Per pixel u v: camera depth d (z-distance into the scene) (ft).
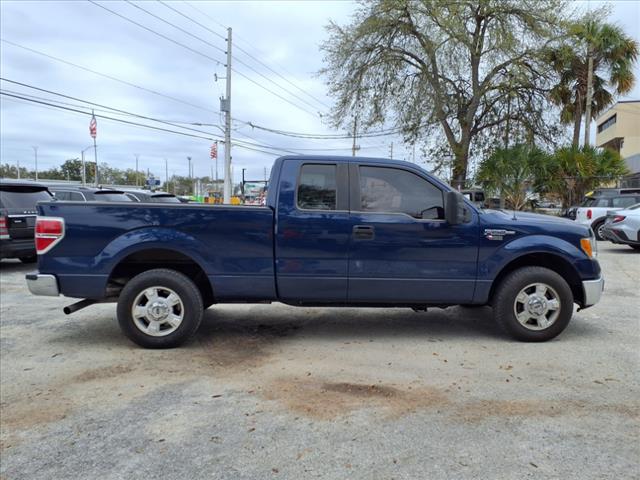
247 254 16.31
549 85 76.74
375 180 16.61
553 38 71.05
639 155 116.78
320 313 21.39
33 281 16.03
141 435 10.58
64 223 15.99
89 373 14.30
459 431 10.59
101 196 49.49
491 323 19.52
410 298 16.60
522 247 16.46
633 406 11.75
